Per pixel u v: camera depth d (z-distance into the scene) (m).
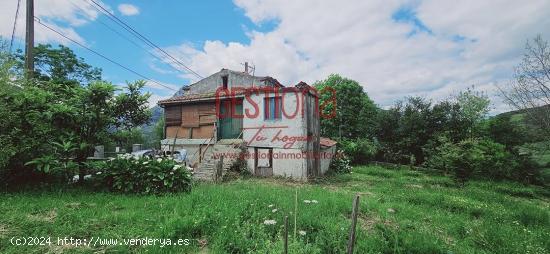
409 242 5.15
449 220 7.46
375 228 6.31
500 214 8.20
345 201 8.50
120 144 10.52
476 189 13.42
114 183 8.88
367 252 4.80
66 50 22.77
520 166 17.22
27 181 8.66
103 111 9.76
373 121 29.84
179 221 5.50
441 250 5.00
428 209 8.82
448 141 19.11
